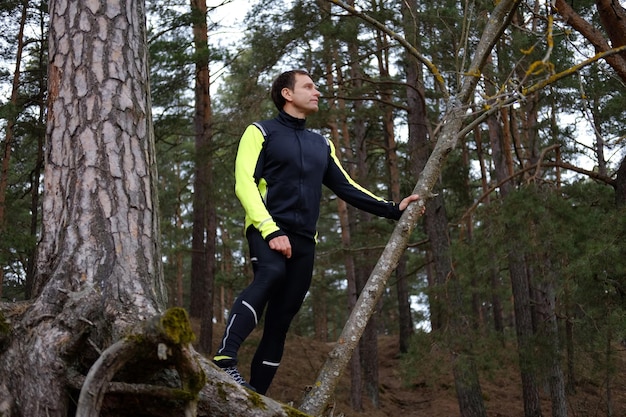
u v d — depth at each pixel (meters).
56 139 2.74
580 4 9.95
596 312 7.33
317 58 11.62
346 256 13.70
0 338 2.31
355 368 14.21
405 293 19.06
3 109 10.34
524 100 2.96
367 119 15.09
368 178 16.83
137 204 2.69
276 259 2.77
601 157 13.11
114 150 2.71
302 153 2.96
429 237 11.40
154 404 2.20
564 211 7.89
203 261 16.77
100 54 2.80
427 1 10.16
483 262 8.48
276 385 14.03
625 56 6.42
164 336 2.00
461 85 3.37
